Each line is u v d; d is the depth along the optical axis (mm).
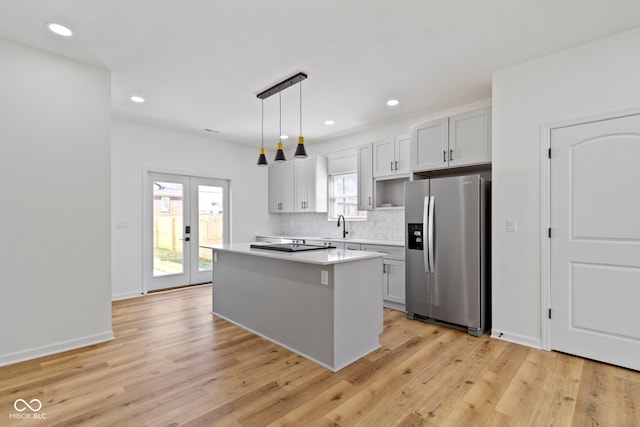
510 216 2873
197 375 2287
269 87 3307
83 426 1726
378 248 4133
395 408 1895
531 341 2766
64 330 2674
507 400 1969
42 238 2578
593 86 2461
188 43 2490
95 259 2842
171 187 5035
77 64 2764
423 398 1997
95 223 2844
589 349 2498
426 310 3416
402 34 2369
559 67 2619
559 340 2633
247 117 4297
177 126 4738
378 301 2812
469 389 2096
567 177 2584
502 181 2916
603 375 2254
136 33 2357
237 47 2545
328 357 2420
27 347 2506
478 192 3059
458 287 3164
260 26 2270
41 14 2131
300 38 2424
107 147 2914
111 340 2918
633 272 2320
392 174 4207
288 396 2023
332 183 5508
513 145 2850
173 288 5043
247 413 1847
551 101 2654
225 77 3074
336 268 2420
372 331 2736
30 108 2535
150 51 2605
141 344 2840
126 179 4488
